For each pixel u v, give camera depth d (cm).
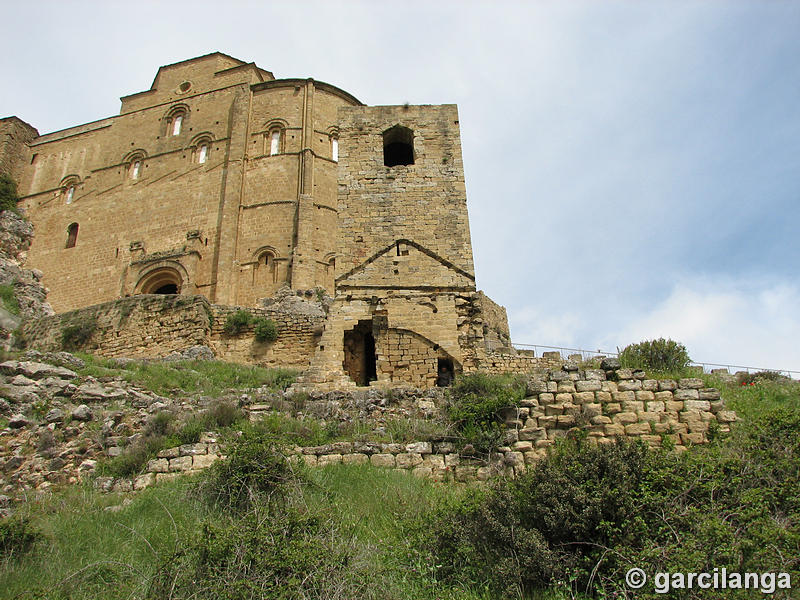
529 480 1065
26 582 887
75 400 1678
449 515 1008
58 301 4678
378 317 2114
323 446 1412
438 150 2511
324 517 989
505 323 3706
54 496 1290
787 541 857
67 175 5291
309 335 2750
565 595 860
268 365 2717
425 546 956
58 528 1077
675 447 1312
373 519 1080
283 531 921
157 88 5362
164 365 2266
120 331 2972
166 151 4956
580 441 1264
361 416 1614
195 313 2812
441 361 2089
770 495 990
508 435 1379
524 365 2378
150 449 1445
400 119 2584
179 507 1142
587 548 934
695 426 1350
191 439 1466
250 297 4138
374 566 872
